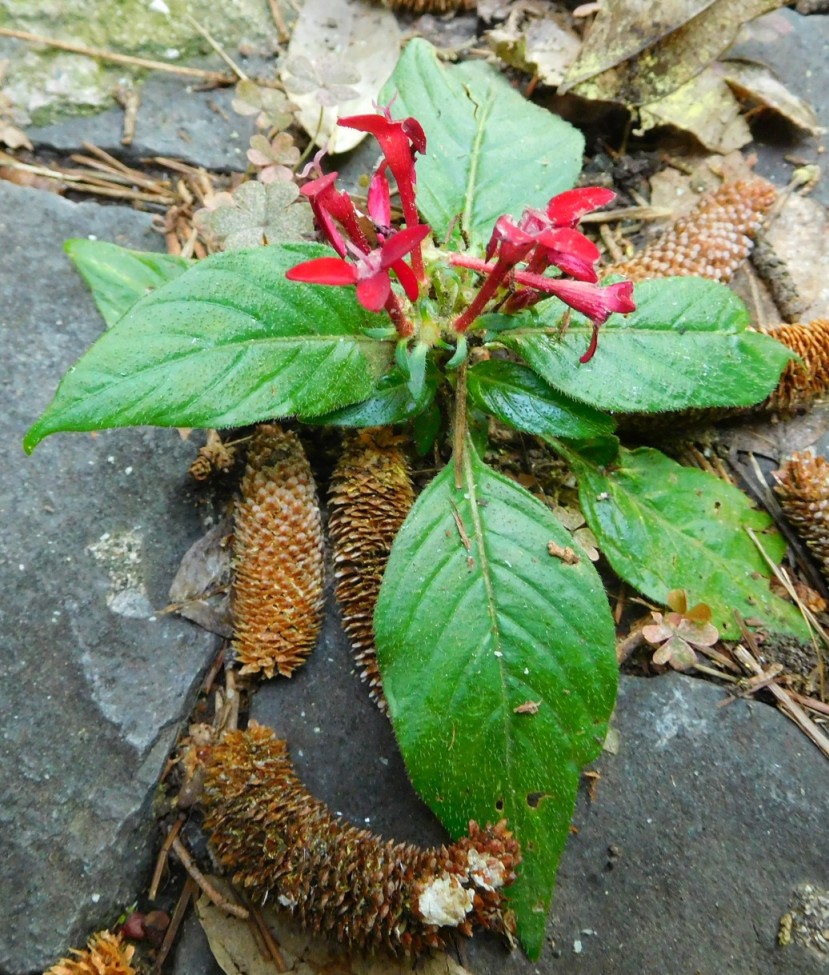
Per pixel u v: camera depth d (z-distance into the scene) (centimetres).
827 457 18
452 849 13
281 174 20
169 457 18
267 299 14
